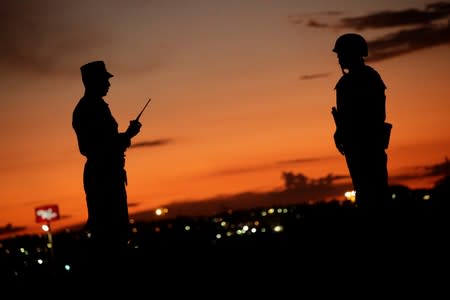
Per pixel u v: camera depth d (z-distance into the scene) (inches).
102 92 548.7
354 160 510.0
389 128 511.5
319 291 494.6
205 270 560.4
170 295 529.0
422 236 495.8
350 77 514.3
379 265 494.0
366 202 506.0
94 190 538.0
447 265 474.0
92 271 536.7
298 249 551.5
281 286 513.7
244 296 510.6
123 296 529.7
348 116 510.0
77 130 542.9
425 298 456.4
